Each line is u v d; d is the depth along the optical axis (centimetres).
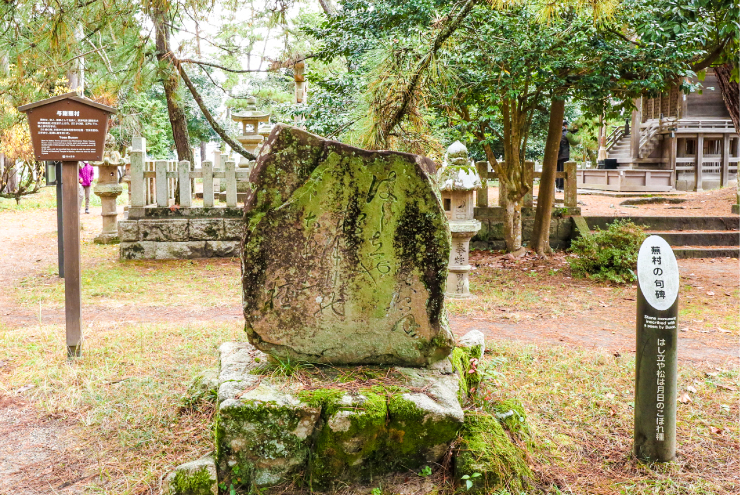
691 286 931
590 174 2214
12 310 760
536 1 679
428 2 998
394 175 335
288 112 1136
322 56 1175
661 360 348
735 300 829
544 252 1182
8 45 754
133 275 994
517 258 1143
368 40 1064
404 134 547
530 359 540
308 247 336
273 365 345
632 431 394
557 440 380
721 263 1148
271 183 332
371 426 300
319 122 1018
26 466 348
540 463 349
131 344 572
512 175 1140
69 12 739
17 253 1217
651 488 328
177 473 309
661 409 350
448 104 724
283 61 903
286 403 301
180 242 1160
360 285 340
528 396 448
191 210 1171
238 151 926
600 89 912
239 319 716
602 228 1310
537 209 1184
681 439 384
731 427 400
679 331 666
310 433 305
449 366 359
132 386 453
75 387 454
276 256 336
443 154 579
